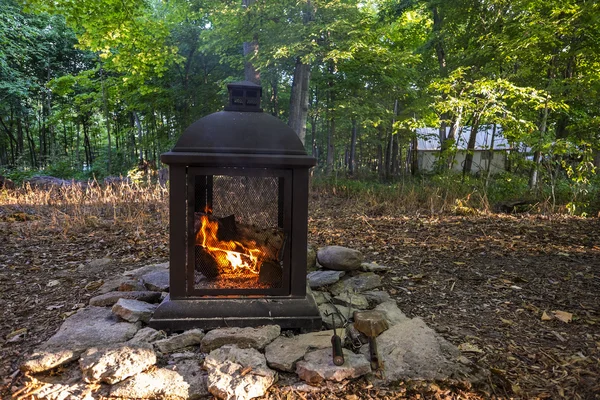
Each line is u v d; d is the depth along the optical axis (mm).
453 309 2994
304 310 2529
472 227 6012
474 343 2426
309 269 3682
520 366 2166
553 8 8578
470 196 7969
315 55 9750
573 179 7527
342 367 1996
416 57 11594
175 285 2488
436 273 3855
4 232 5598
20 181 12266
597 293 3297
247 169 2469
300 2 9633
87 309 2762
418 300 3180
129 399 1865
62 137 24250
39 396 1853
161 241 5180
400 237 5430
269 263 2598
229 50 15023
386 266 4027
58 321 2740
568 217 6676
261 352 2242
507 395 1909
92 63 18719
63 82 15516
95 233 5617
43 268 4039
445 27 12453
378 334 2340
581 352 2324
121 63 11773
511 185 8320
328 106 12898
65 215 6652
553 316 2834
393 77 12070
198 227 2555
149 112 17109
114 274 3844
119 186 9453
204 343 2244
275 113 16328
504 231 5715
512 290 3387
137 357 2020
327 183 11172
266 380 1929
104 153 18375
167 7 15594
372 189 9531
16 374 2047
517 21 9633
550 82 8500
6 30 14531
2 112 19062
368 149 22688
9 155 23750
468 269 3975
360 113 11688
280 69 12812
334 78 12672
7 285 3510
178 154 2365
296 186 2516
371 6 17812
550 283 3547
